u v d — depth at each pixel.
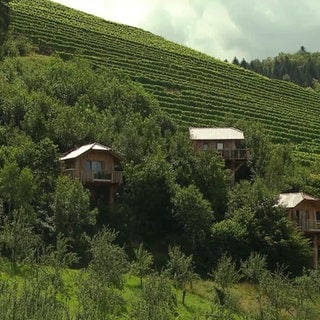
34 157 111.88
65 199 101.69
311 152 197.50
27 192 99.50
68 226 100.75
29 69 172.38
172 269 95.19
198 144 147.62
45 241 98.31
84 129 132.00
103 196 119.25
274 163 142.62
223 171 127.44
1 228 95.50
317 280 98.00
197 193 113.25
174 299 82.56
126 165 118.69
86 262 96.38
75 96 153.75
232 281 94.75
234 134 149.50
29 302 56.12
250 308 91.00
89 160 117.50
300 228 120.62
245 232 110.50
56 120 131.50
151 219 115.62
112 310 72.44
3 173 100.38
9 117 133.50
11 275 80.38
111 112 150.62
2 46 192.75
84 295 71.12
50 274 78.69
